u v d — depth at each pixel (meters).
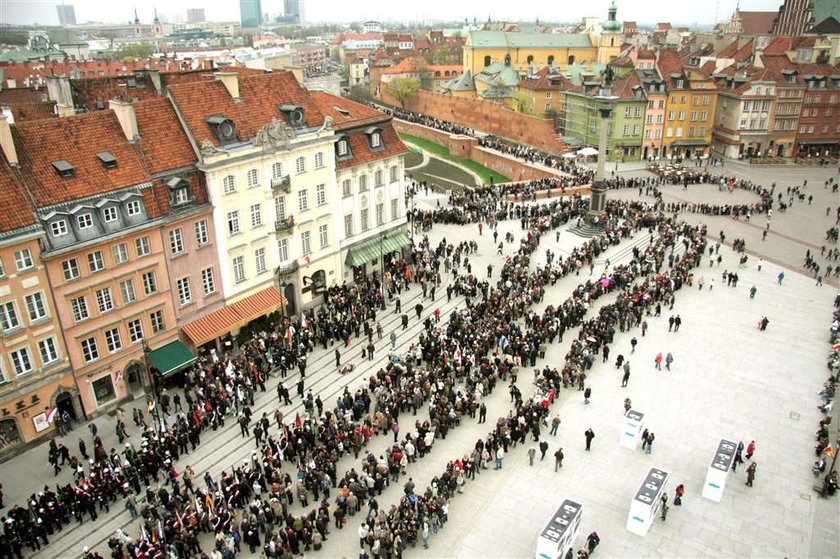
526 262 71.38
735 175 119.94
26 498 39.88
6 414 43.16
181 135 52.44
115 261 47.34
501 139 152.50
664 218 90.31
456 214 90.25
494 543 37.09
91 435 46.16
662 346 58.91
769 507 39.78
